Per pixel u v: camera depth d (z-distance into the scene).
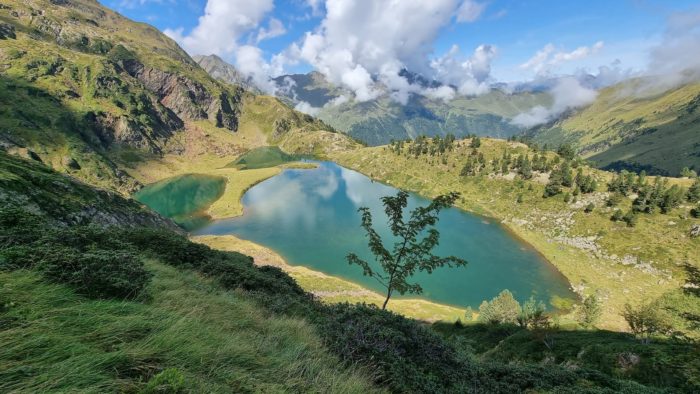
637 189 133.25
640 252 100.38
